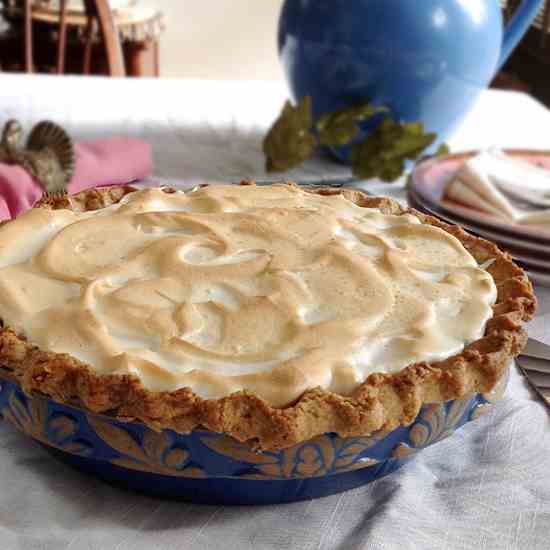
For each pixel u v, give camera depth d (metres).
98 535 0.53
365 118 0.97
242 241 0.62
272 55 2.58
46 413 0.53
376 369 0.55
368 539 0.53
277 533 0.54
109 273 0.59
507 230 0.79
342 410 0.51
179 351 0.54
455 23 0.94
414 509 0.56
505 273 0.64
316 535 0.54
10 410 0.55
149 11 2.16
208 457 0.52
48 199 0.68
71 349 0.54
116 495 0.56
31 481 0.56
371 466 0.55
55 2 1.96
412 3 0.92
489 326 0.58
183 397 0.51
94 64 1.98
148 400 0.50
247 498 0.55
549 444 0.61
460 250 0.65
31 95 1.12
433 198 0.86
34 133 0.91
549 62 1.94
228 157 1.02
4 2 1.94
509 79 2.04
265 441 0.51
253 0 2.49
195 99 1.17
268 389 0.52
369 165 0.96
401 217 0.68
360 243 0.64
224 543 0.53
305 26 0.96
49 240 0.61
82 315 0.55
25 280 0.58
